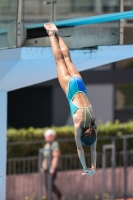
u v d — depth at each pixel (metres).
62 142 38.88
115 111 48.62
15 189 35.69
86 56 21.72
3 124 23.30
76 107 17.55
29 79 22.78
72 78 18.03
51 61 20.69
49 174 34.94
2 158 23.41
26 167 36.19
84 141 17.20
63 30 22.88
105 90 48.06
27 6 24.12
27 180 35.94
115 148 37.12
